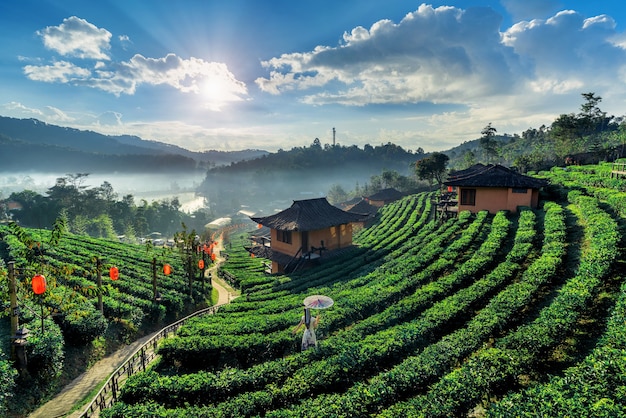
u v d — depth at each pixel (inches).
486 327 500.4
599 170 1633.9
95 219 3585.1
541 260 718.5
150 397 448.8
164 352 565.0
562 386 332.8
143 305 868.6
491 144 3602.4
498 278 692.7
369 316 687.1
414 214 2048.5
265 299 946.7
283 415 361.7
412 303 649.0
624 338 377.4
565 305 492.1
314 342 549.3
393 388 392.8
